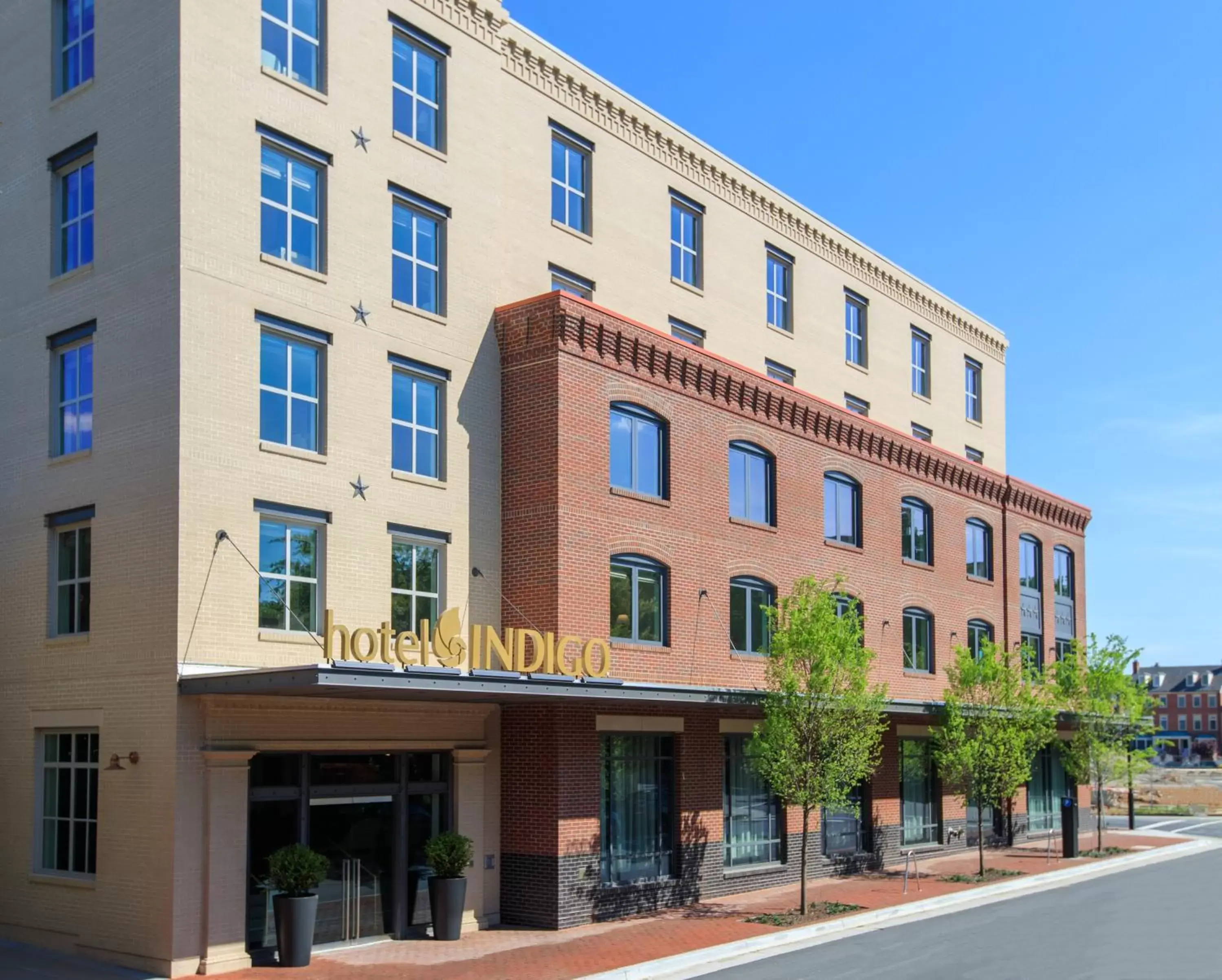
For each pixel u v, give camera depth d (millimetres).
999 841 39656
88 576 21188
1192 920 24250
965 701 32750
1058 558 46469
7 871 21625
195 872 18875
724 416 29281
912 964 19453
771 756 25234
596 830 24109
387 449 22984
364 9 23625
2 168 23812
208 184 20531
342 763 21484
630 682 22719
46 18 23281
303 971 18859
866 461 34719
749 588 29688
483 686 19719
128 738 19688
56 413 22281
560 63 28547
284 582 21031
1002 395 47906
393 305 23422
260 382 21016
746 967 19516
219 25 21062
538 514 24562
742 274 33781
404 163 24016
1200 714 175625
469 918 22984
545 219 27625
